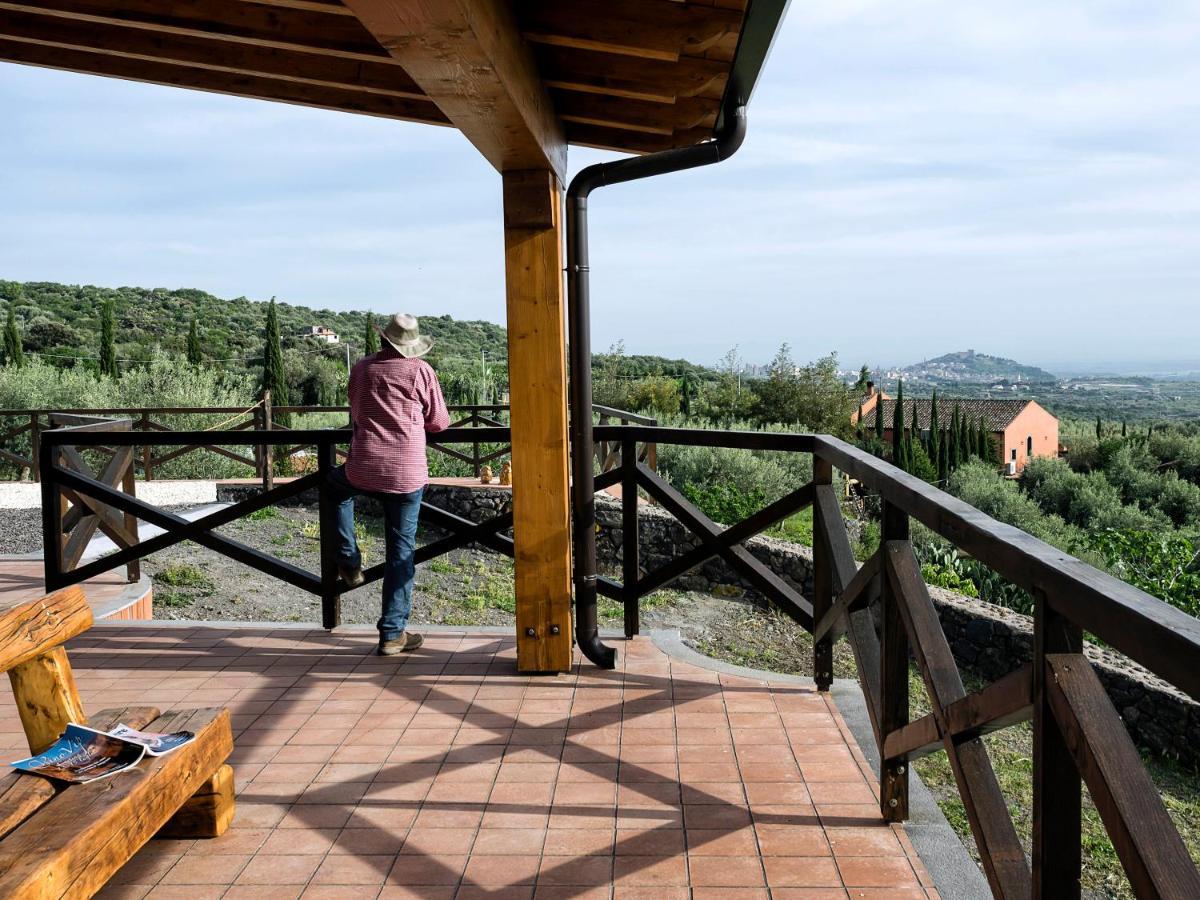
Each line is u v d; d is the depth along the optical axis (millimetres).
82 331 47344
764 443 3822
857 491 14945
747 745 3203
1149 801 1160
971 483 21562
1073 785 1439
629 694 3721
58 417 9367
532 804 2773
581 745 3217
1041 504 25375
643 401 25938
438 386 4238
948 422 51875
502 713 3529
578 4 2740
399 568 4230
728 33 2725
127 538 6031
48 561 5035
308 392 37500
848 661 6629
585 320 3918
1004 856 1768
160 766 2107
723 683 3846
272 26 2922
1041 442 52438
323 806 2777
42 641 2066
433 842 2555
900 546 2521
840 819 2658
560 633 3934
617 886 2312
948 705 1997
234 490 12453
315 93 3715
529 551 3895
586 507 4023
